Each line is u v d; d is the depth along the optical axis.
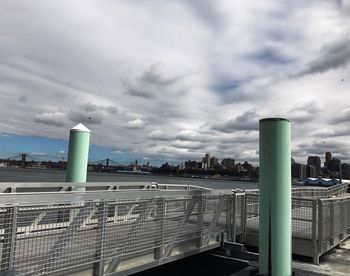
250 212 10.01
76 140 9.70
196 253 7.98
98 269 5.60
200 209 8.12
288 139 6.77
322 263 8.29
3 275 2.74
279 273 6.57
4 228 4.38
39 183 7.21
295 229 9.09
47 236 4.89
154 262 6.75
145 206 6.50
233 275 7.09
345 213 10.61
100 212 5.58
